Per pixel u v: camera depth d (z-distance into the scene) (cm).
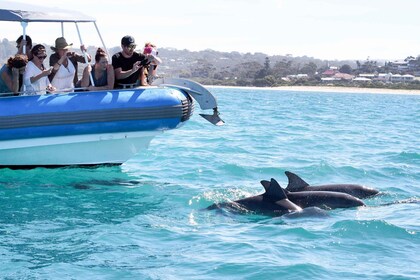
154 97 1365
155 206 1147
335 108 5066
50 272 817
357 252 891
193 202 1179
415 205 1147
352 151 1911
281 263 842
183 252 892
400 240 943
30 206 1127
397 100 8975
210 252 891
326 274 807
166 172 1460
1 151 1351
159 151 1770
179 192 1255
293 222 1030
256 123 2864
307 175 1459
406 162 1680
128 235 970
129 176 1398
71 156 1395
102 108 1332
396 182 1404
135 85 1430
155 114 1360
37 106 1310
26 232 978
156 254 884
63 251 895
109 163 1436
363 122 3319
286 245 917
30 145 1338
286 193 1133
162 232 985
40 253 886
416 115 4409
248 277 798
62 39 1360
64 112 1316
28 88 1338
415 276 802
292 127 2716
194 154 1728
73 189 1258
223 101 5588
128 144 1414
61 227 1007
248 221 1041
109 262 853
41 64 1350
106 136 1366
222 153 1767
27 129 1308
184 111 1398
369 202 1166
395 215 1079
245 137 2202
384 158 1753
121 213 1096
